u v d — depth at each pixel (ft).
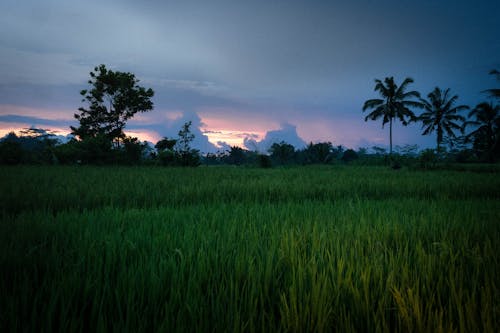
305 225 11.32
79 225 11.30
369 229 10.98
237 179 34.88
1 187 22.47
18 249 8.07
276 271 7.18
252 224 12.03
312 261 7.29
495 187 27.12
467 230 11.07
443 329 4.85
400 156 106.83
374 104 132.77
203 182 29.71
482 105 125.08
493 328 4.84
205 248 8.59
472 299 5.44
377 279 6.68
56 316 5.55
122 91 98.27
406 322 5.01
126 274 6.62
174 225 11.93
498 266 7.16
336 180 34.91
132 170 54.03
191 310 5.16
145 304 5.88
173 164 94.89
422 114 143.64
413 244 9.46
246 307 5.54
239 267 6.93
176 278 6.45
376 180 34.35
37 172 42.01
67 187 22.88
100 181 29.66
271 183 28.48
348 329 4.81
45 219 12.25
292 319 5.05
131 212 14.55
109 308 5.53
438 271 7.02
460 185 28.12
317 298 5.47
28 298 5.71
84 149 82.69
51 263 7.36
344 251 7.95
